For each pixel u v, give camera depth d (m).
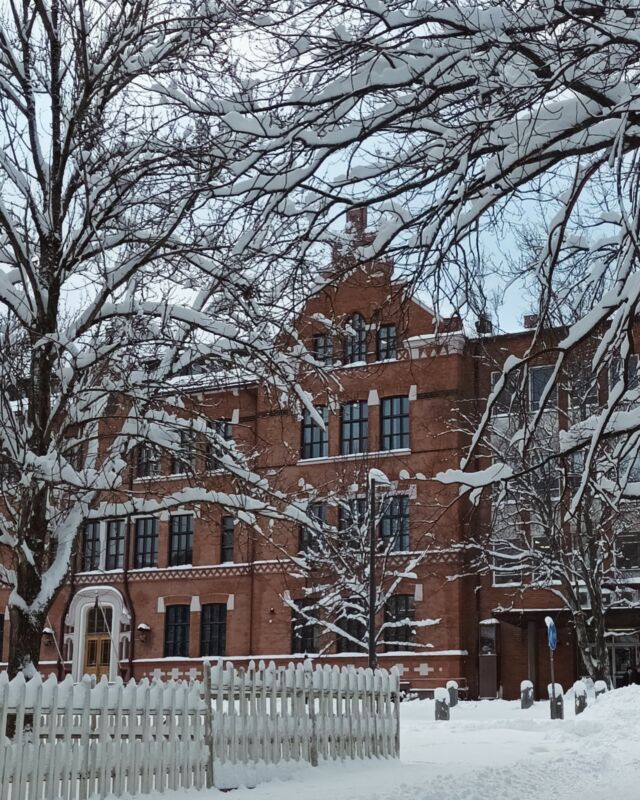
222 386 17.09
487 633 41.81
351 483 42.62
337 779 14.59
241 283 14.90
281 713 15.16
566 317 16.06
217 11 13.10
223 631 46.25
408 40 9.70
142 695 12.91
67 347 14.05
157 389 15.32
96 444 17.89
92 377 15.65
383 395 43.84
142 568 48.25
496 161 9.99
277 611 44.78
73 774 11.88
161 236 14.47
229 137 13.12
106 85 14.70
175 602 47.09
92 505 16.20
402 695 40.50
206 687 13.78
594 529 33.47
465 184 9.77
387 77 9.76
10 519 15.43
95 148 15.32
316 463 44.03
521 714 31.78
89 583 48.62
